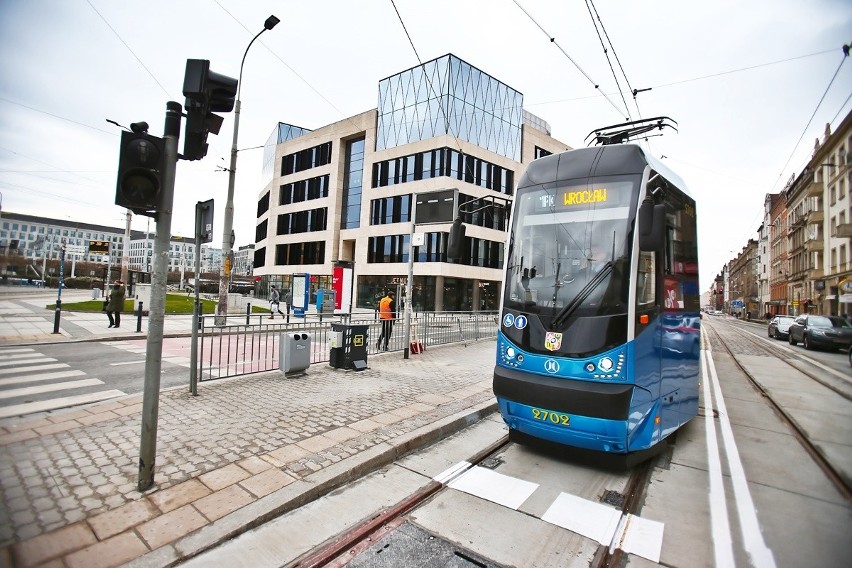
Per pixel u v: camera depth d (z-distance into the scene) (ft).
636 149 16.03
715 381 33.58
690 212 20.33
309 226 146.72
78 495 11.82
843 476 15.26
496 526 11.68
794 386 31.30
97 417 18.24
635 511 12.75
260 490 12.42
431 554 10.32
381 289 124.47
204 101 12.80
